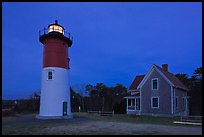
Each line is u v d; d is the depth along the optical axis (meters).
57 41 27.42
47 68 26.67
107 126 18.25
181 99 32.62
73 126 18.19
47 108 25.86
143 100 31.27
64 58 27.89
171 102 28.72
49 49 27.20
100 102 56.38
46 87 26.33
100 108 53.19
